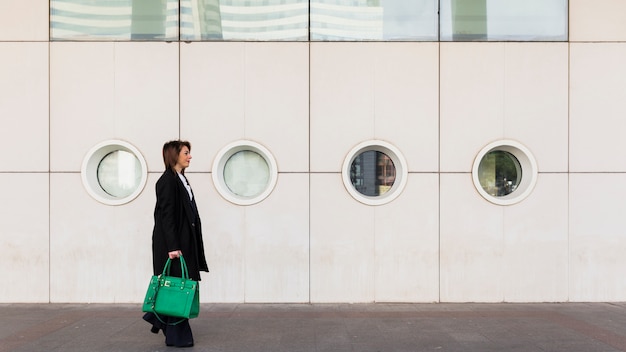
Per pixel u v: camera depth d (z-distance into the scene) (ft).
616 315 21.21
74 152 23.17
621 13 23.43
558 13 23.56
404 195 23.30
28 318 20.65
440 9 23.49
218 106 23.21
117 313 21.49
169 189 16.10
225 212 23.18
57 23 23.30
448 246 23.34
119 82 23.20
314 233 23.22
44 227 23.17
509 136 23.43
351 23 23.41
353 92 23.30
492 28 23.53
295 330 18.93
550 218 23.36
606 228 23.41
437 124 23.34
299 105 23.25
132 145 23.17
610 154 23.43
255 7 23.39
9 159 23.12
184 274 15.96
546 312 21.72
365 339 17.81
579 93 23.44
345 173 23.18
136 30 23.35
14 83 23.16
